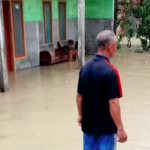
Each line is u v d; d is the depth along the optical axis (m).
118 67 10.75
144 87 7.81
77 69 10.50
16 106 6.30
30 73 9.95
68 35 13.77
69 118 5.53
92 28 14.19
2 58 7.31
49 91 7.52
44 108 6.15
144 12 14.88
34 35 11.21
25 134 4.84
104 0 13.77
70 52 12.28
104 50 2.87
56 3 12.61
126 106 6.19
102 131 2.90
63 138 4.65
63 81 8.63
